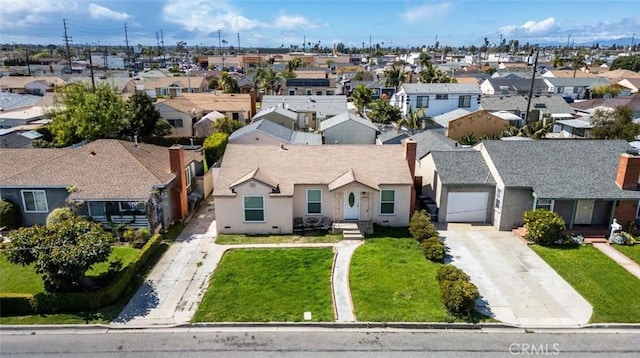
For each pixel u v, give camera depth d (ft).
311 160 96.22
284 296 65.57
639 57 430.20
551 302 63.62
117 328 58.80
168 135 185.47
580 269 73.00
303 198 91.30
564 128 176.96
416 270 72.84
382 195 91.86
